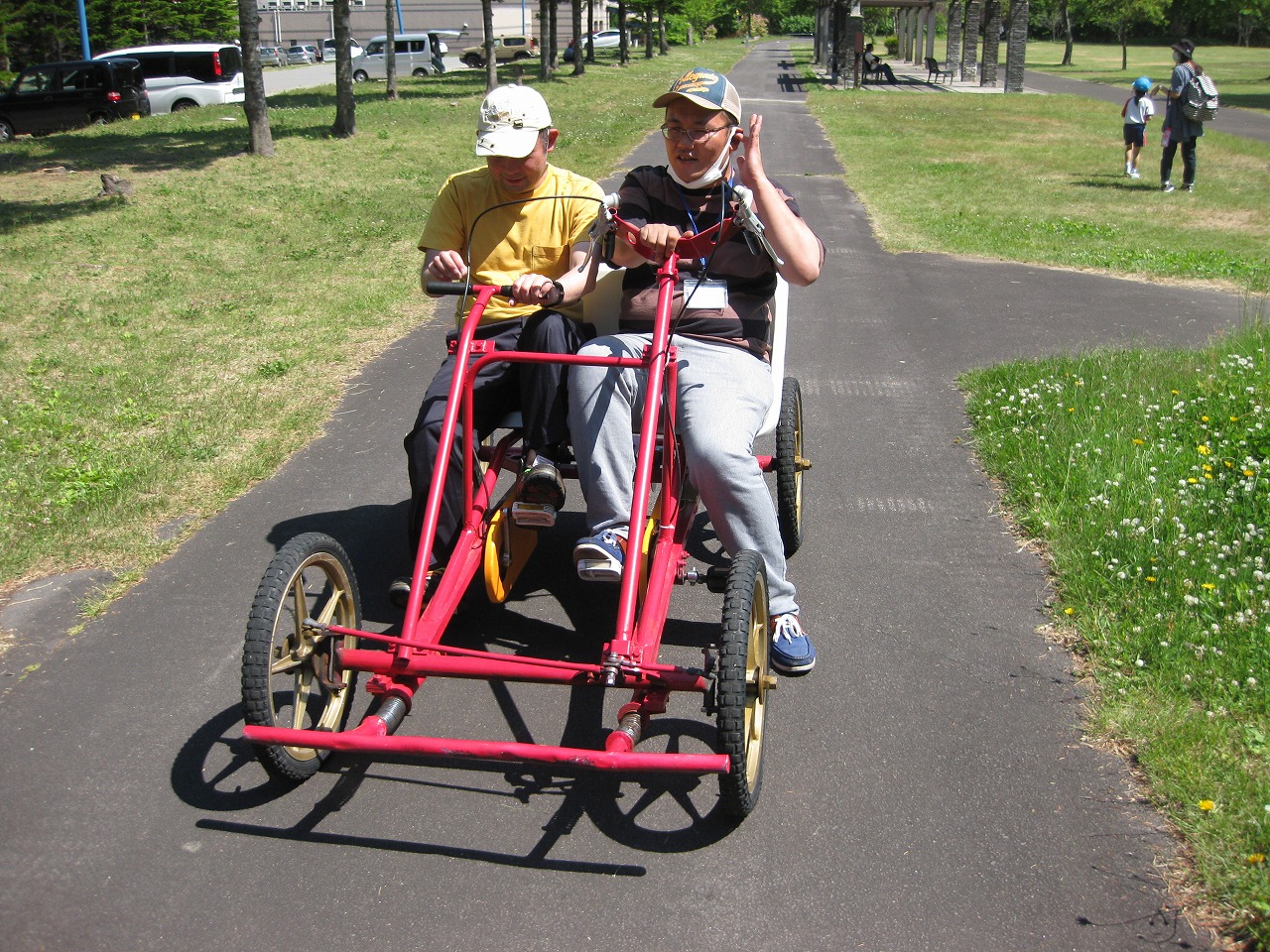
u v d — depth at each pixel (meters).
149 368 7.06
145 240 11.22
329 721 3.36
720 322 3.83
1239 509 4.67
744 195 3.54
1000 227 12.87
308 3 78.19
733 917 2.77
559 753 2.71
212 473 5.45
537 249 4.21
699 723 3.61
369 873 2.92
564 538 4.95
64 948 2.66
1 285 9.33
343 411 6.43
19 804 3.16
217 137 19.53
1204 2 73.50
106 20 45.66
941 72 44.12
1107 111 28.80
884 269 10.66
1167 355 7.22
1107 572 4.34
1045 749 3.43
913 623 4.18
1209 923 2.73
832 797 3.22
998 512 5.18
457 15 74.25
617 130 21.36
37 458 5.49
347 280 9.66
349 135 19.41
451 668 3.06
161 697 3.68
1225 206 14.62
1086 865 2.94
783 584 3.74
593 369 3.66
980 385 6.90
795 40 98.75
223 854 2.98
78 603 4.25
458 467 3.78
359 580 4.44
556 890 2.87
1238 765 3.23
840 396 6.88
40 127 25.41
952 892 2.86
